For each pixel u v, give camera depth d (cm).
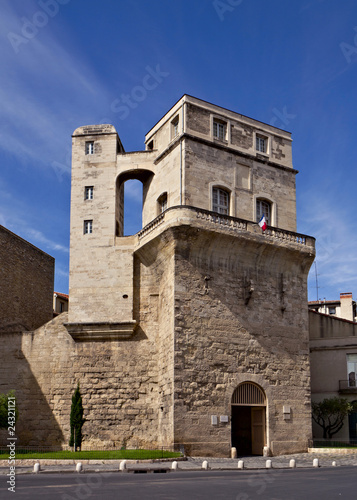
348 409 4591
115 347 4131
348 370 4862
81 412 4038
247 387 3966
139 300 4197
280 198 4591
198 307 3869
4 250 4950
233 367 3897
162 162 4406
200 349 3803
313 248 4412
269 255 4228
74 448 3959
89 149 4562
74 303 4253
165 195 4362
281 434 4000
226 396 3812
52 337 4250
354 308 7012
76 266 4322
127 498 1791
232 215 4297
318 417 4731
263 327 4116
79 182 4494
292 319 4278
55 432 4081
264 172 4550
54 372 4184
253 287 4106
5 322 4866
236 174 4397
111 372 4088
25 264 5328
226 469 3003
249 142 4538
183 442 3600
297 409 4116
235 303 4031
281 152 4694
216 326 3903
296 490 1994
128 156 4506
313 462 3164
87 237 4369
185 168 4138
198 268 3938
